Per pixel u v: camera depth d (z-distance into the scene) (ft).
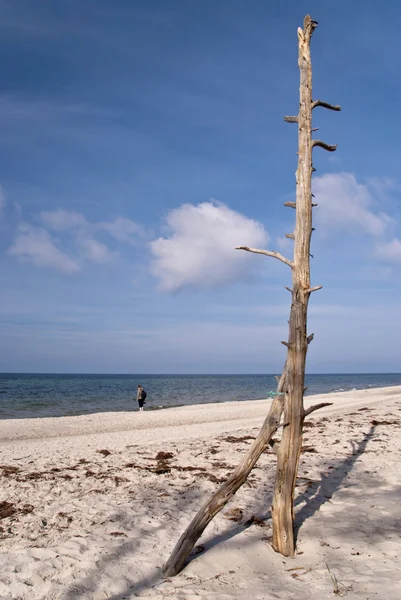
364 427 48.01
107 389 213.25
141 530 20.21
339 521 20.67
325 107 18.39
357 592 14.34
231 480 16.79
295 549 17.97
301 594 14.42
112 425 67.26
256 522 20.71
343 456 33.55
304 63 18.10
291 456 17.42
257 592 14.64
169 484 27.37
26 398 146.20
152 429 60.90
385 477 27.63
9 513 22.36
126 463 33.55
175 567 16.11
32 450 42.16
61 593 14.80
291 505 17.71
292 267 17.54
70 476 29.60
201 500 24.38
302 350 17.21
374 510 21.97
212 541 18.88
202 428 59.93
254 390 208.74
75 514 22.20
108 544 18.56
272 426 17.16
